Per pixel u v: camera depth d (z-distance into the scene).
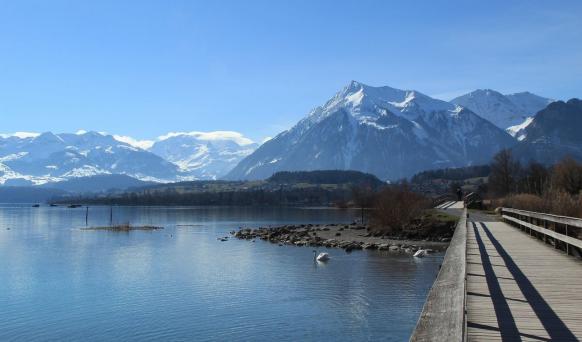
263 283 40.88
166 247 69.19
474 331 11.01
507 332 10.92
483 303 13.60
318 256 53.66
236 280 42.31
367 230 84.31
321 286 39.25
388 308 32.44
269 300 34.97
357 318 30.28
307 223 117.44
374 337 26.86
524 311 12.73
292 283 40.69
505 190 117.06
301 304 33.75
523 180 111.31
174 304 34.19
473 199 90.25
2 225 119.69
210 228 107.50
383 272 45.25
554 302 13.70
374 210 83.69
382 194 84.19
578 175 86.25
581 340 10.35
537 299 14.06
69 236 88.12
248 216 158.12
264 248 66.81
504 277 17.48
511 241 29.44
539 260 21.56
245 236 84.69
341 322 29.48
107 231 100.00
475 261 21.28
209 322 29.94
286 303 34.06
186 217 155.50
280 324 29.33
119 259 56.59
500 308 13.05
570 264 20.42
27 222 133.12
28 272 47.59
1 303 34.94
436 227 71.31
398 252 59.62
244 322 29.81
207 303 34.34
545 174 109.62
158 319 30.66
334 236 78.31
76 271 47.94
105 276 45.00
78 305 34.12
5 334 28.14
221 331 28.23
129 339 27.20
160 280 42.75
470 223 45.97
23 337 27.69
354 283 40.31
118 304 34.38
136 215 171.88
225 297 36.00
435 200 114.69
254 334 27.62
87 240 80.38
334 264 50.44
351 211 189.12
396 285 39.28
